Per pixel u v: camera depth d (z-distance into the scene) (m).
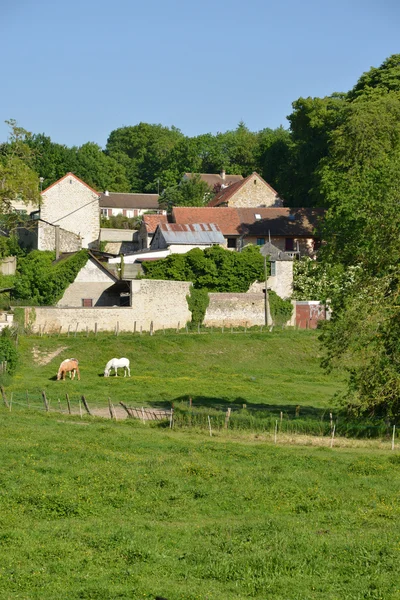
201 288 78.25
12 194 66.88
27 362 57.62
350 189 45.75
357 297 33.22
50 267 72.06
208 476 24.31
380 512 20.73
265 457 27.88
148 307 70.25
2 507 20.48
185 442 31.08
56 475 23.89
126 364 55.28
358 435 33.94
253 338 68.25
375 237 33.91
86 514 20.36
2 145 68.44
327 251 43.53
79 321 67.12
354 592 14.84
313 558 16.61
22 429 31.69
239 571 15.89
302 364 65.19
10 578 15.37
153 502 21.48
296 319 77.81
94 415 38.78
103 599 14.34
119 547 17.33
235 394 48.41
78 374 53.12
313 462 27.17
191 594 14.45
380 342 32.59
